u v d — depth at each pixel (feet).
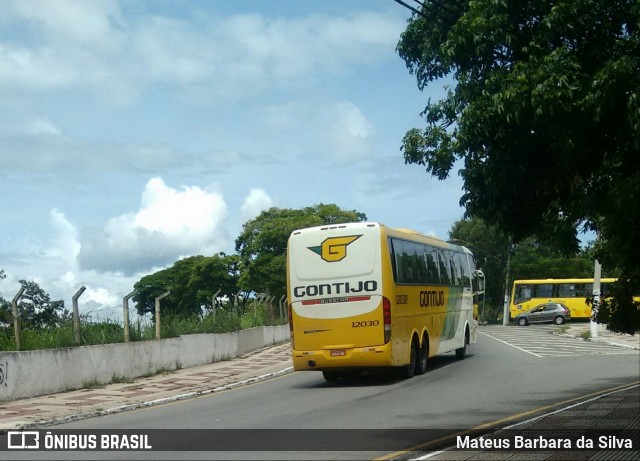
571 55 30.94
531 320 206.39
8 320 61.87
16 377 55.62
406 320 66.08
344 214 230.27
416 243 71.77
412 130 37.45
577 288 213.25
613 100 29.48
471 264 96.43
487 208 34.99
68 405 52.16
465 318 90.12
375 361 61.36
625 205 32.55
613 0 31.09
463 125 32.58
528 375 66.13
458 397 50.83
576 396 50.62
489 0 32.89
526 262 247.70
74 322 66.03
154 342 76.07
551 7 32.35
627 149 31.24
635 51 30.94
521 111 30.91
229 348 96.99
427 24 38.83
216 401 54.54
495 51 33.99
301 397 54.60
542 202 35.83
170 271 236.02
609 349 102.68
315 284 62.85
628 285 37.99
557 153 32.86
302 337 62.90
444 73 37.96
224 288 228.22
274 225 222.69
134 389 62.49
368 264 61.98
